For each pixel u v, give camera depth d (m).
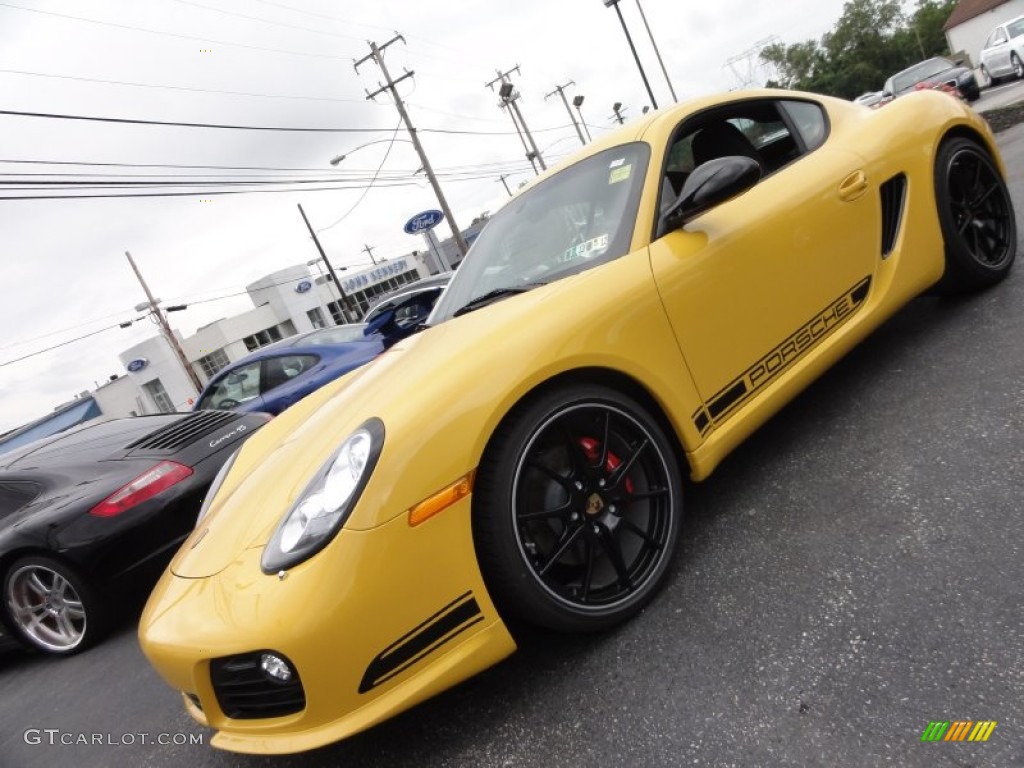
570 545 1.86
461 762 1.72
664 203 2.33
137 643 3.57
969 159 3.16
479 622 1.69
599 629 1.92
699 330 2.16
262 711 1.69
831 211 2.60
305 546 1.60
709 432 2.16
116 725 2.75
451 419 1.68
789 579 1.91
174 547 3.76
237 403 6.42
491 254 2.78
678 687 1.68
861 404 2.75
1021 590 1.58
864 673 1.52
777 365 2.37
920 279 2.90
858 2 69.19
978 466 2.08
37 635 3.82
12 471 3.98
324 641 1.55
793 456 2.57
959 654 1.48
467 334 2.01
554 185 2.76
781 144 2.81
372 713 1.60
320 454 1.87
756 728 1.49
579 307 1.96
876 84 70.94
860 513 2.08
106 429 4.31
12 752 2.85
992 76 23.67
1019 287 3.21
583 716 1.71
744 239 2.32
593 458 1.92
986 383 2.52
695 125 2.61
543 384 1.87
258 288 47.19
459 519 1.66
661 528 2.06
